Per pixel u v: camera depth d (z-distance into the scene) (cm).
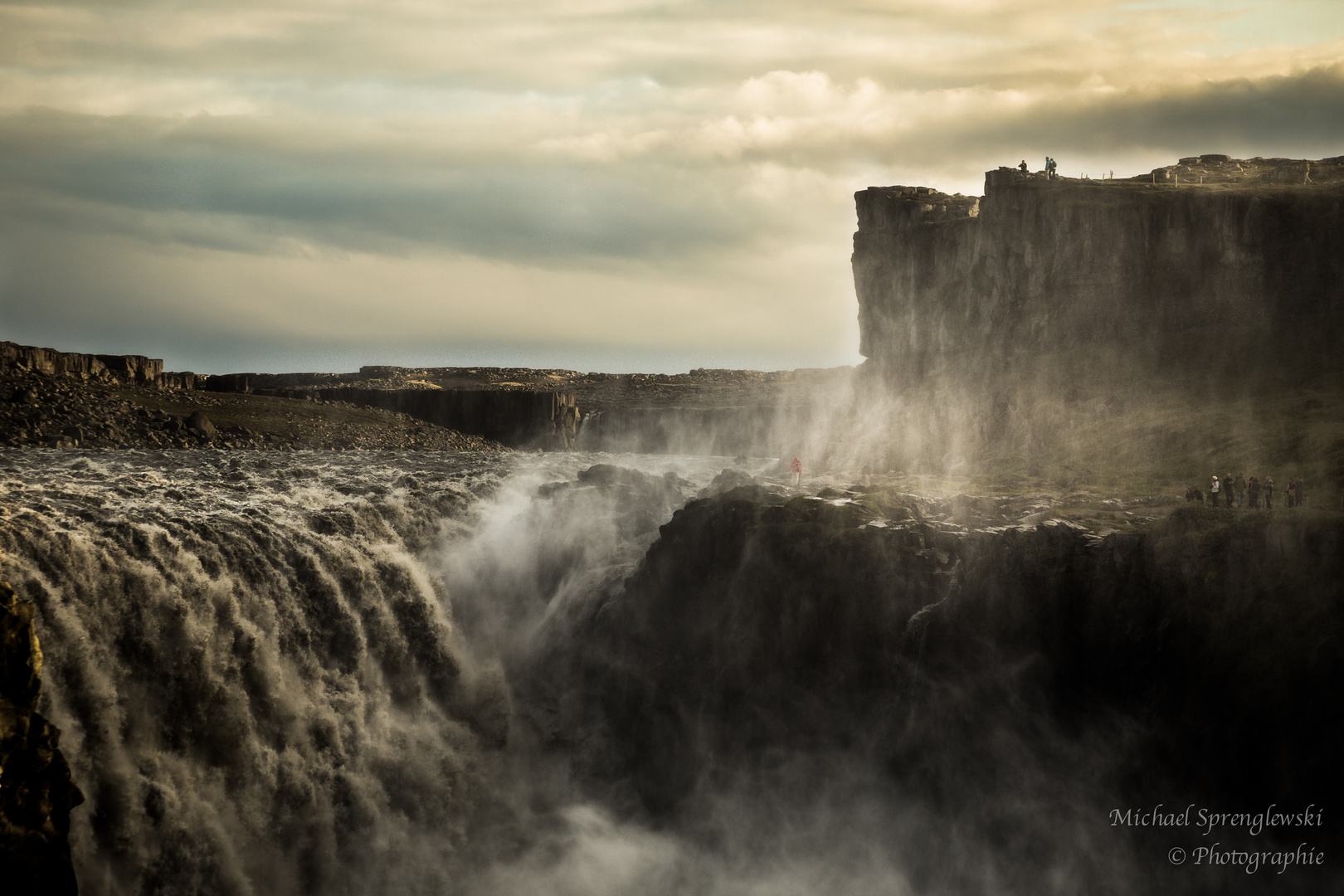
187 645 4703
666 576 5919
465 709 6162
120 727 4441
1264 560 4353
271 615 5178
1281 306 8800
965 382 10200
